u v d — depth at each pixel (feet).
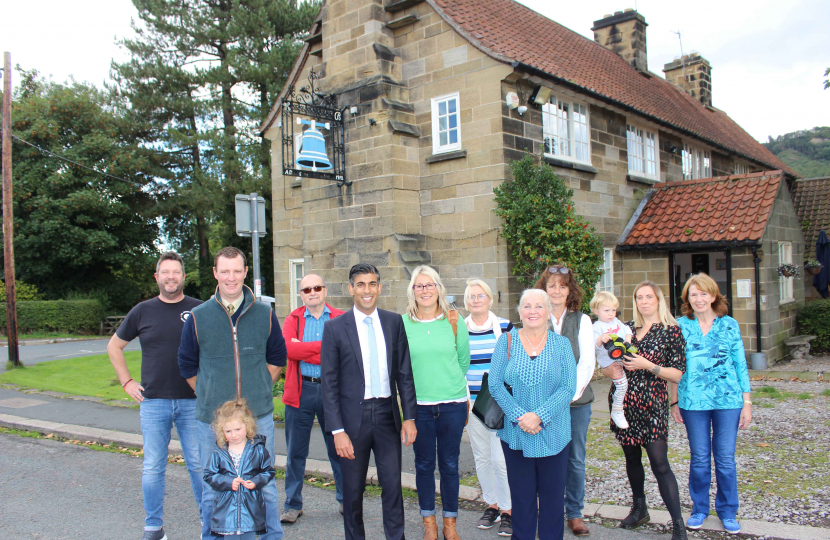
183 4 77.66
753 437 21.49
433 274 14.49
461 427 14.24
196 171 78.48
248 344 13.28
